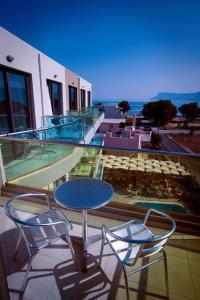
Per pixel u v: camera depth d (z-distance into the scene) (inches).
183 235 82.5
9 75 222.4
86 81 781.9
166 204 110.6
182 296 58.0
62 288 59.9
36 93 277.7
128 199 127.4
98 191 74.2
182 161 95.6
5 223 91.8
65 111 416.8
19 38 229.3
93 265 68.6
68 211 101.6
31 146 165.9
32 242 60.1
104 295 57.9
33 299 56.5
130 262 51.0
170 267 67.9
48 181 181.8
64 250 75.4
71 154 166.4
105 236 60.8
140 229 67.1
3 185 119.2
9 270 66.0
